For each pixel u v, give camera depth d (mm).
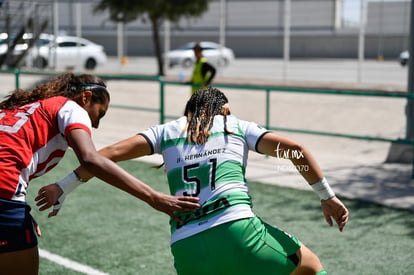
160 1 38875
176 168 5000
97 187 12945
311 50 73500
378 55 63812
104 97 5465
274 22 72688
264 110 26156
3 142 4930
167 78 38781
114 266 8281
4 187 4820
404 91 28391
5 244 4906
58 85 5469
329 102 26000
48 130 5031
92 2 56750
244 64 60438
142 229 10039
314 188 5031
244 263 4645
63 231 9898
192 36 76250
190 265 4715
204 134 5043
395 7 67312
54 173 14297
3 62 40469
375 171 14953
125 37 70062
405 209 11133
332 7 70312
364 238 9477
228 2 74500
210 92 5363
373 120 22828
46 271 8086
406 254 8703
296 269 4770
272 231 4840
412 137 16047
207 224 4688
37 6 40312
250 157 16828
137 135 5188
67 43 47562
